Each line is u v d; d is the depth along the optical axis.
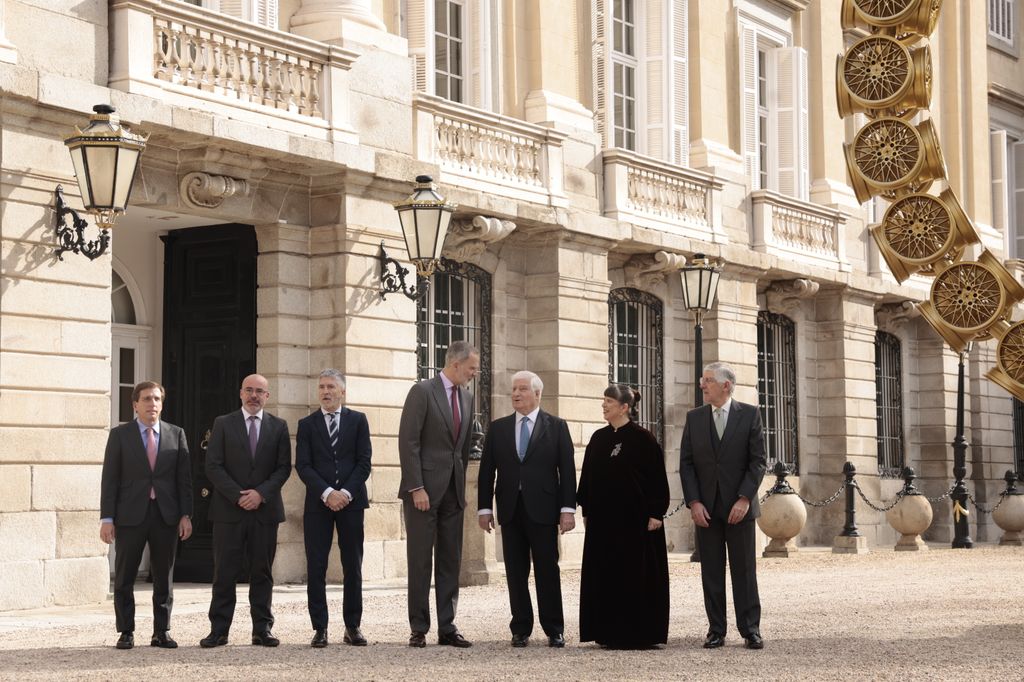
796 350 28.52
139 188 16.23
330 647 11.20
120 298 18.41
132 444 11.09
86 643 11.55
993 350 34.22
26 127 14.59
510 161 21.14
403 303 18.78
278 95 17.34
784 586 17.20
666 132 25.16
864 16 10.97
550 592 11.41
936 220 10.73
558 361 21.64
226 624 11.32
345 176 17.89
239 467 11.30
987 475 33.78
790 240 27.55
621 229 22.70
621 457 11.39
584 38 23.75
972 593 16.17
